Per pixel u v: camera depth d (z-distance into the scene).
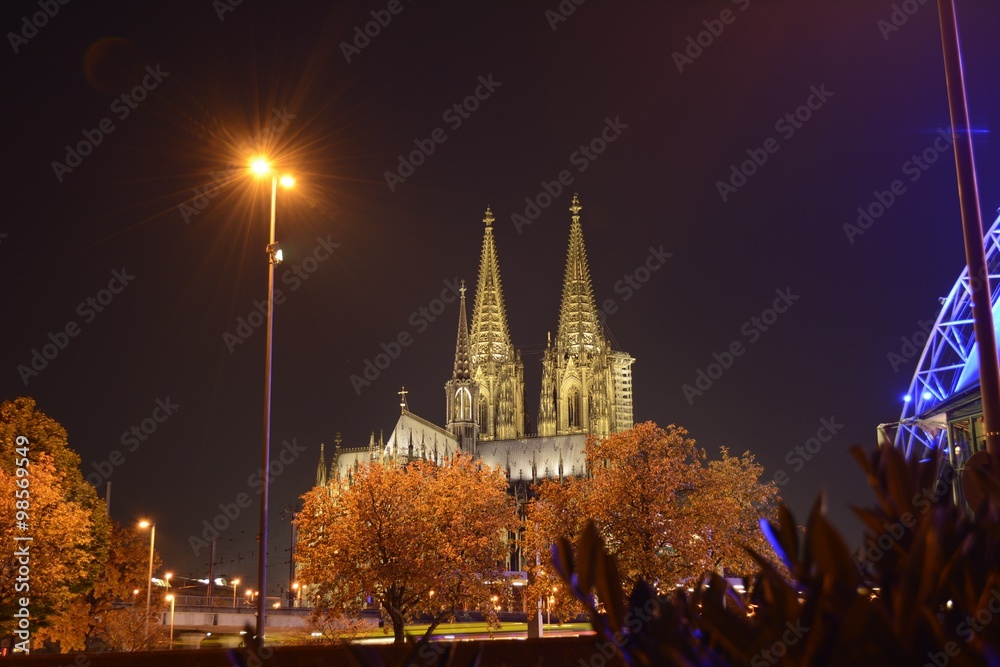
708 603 4.66
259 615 41.94
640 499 62.34
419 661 5.76
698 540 61.78
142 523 94.88
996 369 21.94
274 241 46.22
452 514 65.12
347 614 66.31
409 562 61.62
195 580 180.38
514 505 70.62
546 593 64.75
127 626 91.81
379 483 64.50
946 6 24.91
